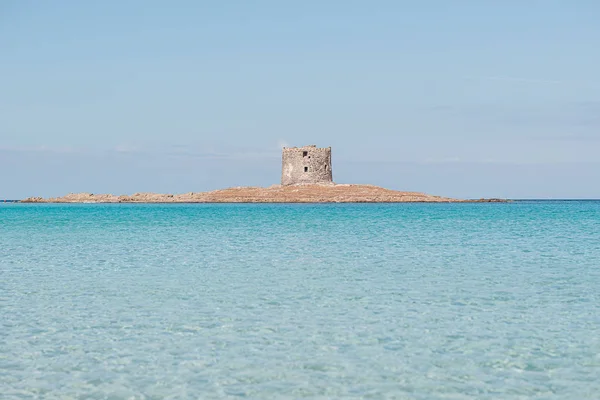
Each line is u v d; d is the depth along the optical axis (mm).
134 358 22328
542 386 19703
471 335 25203
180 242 62562
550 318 27984
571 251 53094
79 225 91000
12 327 26500
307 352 22969
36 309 29875
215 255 50906
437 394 19109
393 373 20828
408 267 43562
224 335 25234
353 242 62156
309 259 48125
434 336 25047
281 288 35281
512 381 20109
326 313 29000
